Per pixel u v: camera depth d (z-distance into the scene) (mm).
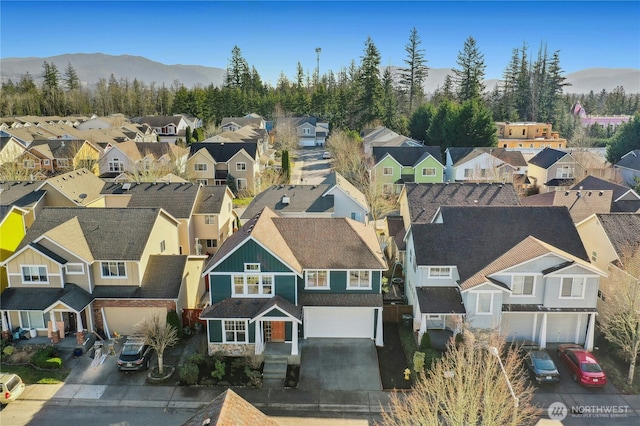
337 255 32625
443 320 33500
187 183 51312
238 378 29062
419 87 132375
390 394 26766
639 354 30125
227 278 31266
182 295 34625
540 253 30359
